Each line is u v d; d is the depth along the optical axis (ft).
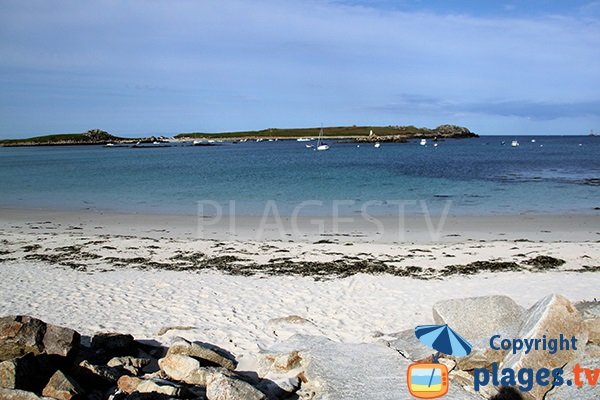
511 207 91.81
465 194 110.01
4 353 22.95
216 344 29.01
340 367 23.09
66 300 38.01
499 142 539.70
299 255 54.85
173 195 114.21
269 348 26.50
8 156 340.39
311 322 32.86
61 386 21.01
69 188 131.64
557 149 371.97
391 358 24.14
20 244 60.70
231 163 239.30
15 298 38.40
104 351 26.45
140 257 53.83
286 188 125.18
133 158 298.56
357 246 59.82
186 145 565.53
